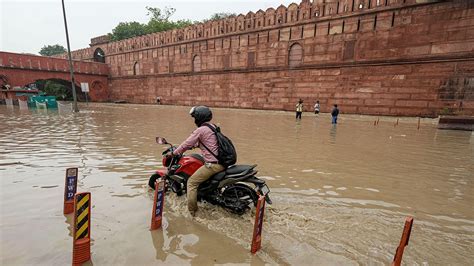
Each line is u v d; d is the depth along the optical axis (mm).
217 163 3221
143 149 6770
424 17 17188
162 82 35656
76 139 8156
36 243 2523
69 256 2348
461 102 16344
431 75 17234
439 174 5062
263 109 26250
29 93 26328
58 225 2869
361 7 19609
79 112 20078
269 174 4930
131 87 39781
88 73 40156
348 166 5574
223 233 2812
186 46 32406
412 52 17828
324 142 8500
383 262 2332
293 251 2484
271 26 24812
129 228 2840
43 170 4820
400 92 18484
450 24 16344
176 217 3160
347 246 2576
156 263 2279
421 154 6836
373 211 3371
